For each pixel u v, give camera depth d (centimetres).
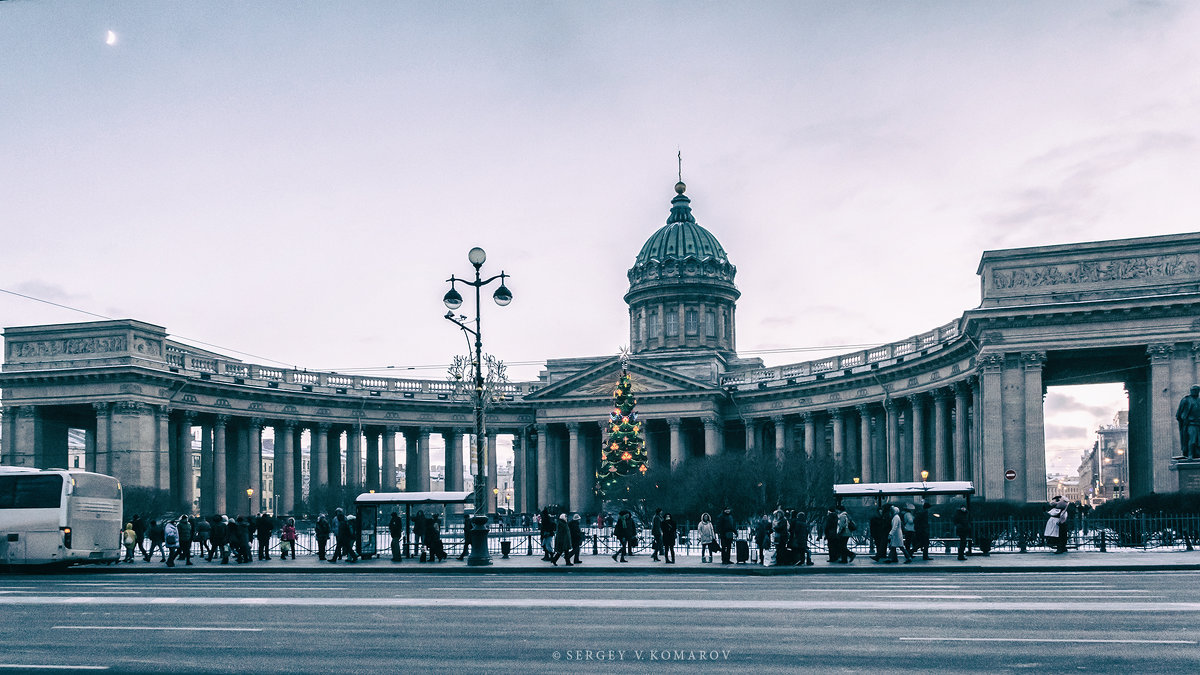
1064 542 4609
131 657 1897
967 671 1684
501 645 1997
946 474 8775
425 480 11519
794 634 2094
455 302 4662
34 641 2105
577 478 11531
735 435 12825
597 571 4147
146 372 9025
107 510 4703
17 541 4447
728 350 13350
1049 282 6956
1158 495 5803
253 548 6500
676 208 14150
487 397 6619
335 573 4378
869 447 10044
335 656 1889
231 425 10812
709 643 1991
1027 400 6950
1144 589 2962
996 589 3020
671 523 4647
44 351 9269
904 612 2428
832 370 10625
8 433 9238
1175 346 6631
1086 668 1705
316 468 10844
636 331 13600
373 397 11125
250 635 2166
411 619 2414
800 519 4278
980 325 7094
